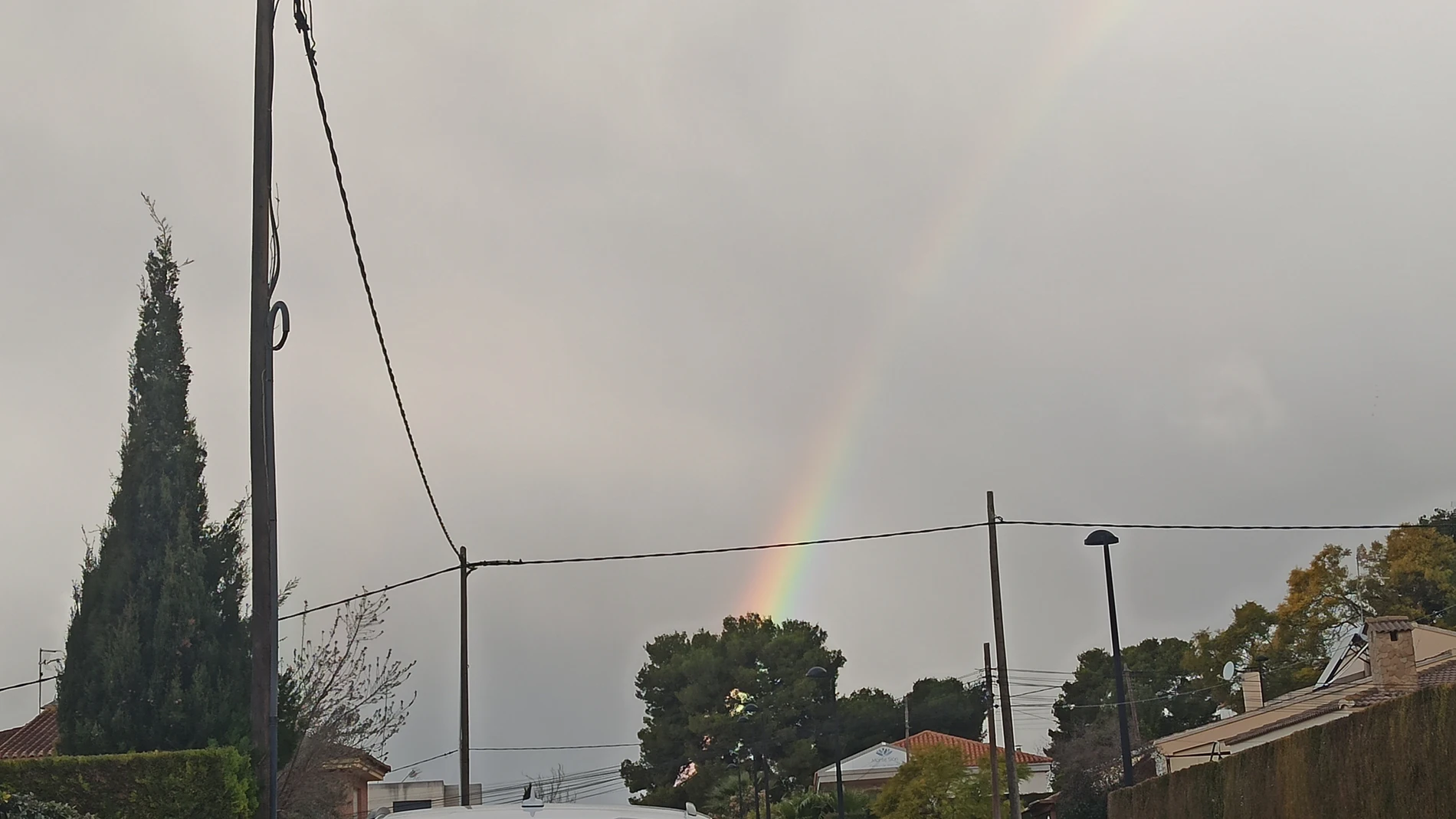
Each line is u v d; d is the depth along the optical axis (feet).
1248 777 76.89
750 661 243.81
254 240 45.39
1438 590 204.85
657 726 245.24
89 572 51.34
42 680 77.30
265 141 46.14
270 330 44.73
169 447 53.26
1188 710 254.68
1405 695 57.72
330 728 66.59
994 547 122.21
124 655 50.08
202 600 51.62
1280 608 222.69
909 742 234.38
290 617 62.44
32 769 43.47
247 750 46.06
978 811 164.25
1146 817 99.50
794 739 237.04
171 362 54.29
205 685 50.49
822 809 183.32
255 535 43.98
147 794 43.96
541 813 23.17
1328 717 106.83
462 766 112.78
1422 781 54.60
